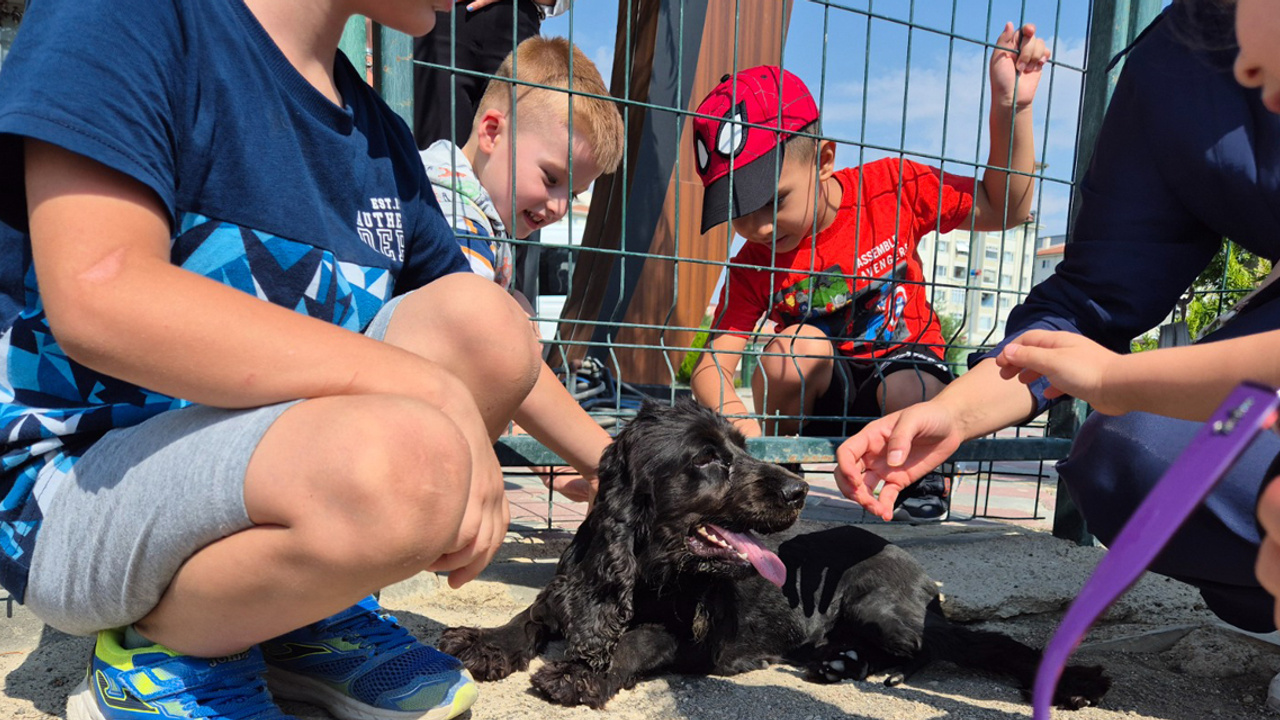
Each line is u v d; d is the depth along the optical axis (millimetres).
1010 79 1695
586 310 2029
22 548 685
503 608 1229
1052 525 1782
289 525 578
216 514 590
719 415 1223
